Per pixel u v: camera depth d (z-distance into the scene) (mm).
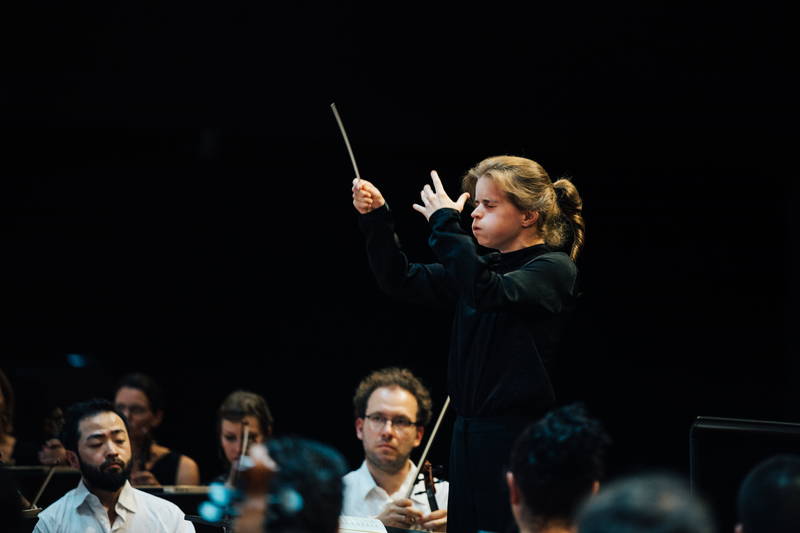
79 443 9859
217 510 9789
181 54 19203
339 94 19250
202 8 19094
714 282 21125
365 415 11914
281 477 5148
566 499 5578
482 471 7832
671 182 20781
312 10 19047
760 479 5562
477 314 8125
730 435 7531
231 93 19266
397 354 21938
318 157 21297
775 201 20750
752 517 5520
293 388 22156
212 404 22141
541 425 5770
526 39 18688
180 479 14984
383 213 8672
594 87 18641
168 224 22047
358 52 19141
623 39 18344
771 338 20953
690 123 18609
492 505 7746
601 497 4316
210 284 22188
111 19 19125
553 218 8430
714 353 21188
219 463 21953
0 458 12250
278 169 21594
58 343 22078
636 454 21234
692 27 18031
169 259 22156
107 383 18156
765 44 17812
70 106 19422
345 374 22078
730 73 18078
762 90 18047
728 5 17797
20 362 21969
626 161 20328
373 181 20922
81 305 22141
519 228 8266
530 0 18531
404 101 19219
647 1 18078
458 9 18812
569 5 18406
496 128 19203
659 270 21219
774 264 20891
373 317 22000
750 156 19703
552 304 7867
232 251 22094
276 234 21984
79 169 21781
